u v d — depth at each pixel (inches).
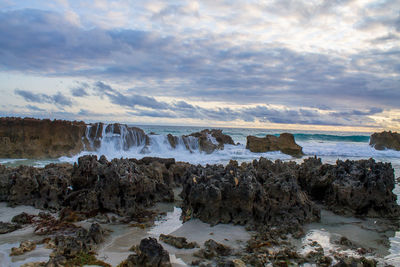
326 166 565.9
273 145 1392.7
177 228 400.5
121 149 1158.3
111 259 301.7
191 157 1168.2
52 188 473.1
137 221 426.0
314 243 355.3
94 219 426.3
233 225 411.2
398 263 309.6
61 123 1050.7
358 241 369.1
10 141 978.1
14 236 362.6
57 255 297.9
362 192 473.7
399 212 474.6
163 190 540.4
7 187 486.3
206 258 306.2
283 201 430.3
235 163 687.1
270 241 352.8
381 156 1455.5
